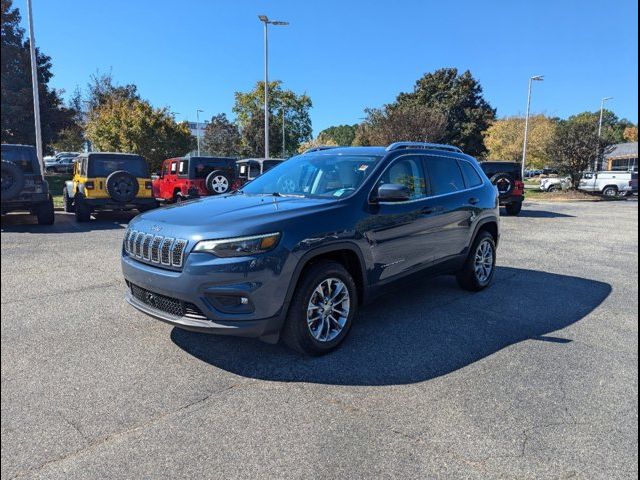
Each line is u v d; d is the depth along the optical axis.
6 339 4.07
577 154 27.97
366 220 4.06
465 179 5.64
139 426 2.79
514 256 8.55
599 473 2.43
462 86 39.38
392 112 28.97
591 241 10.48
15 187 10.58
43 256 7.59
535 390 3.29
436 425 2.85
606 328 4.58
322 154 5.01
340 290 3.89
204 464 2.46
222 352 3.84
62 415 2.90
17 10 28.61
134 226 3.90
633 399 3.18
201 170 14.45
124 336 4.15
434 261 4.98
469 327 4.54
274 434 2.73
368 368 3.60
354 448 2.61
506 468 2.46
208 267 3.27
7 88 28.02
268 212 3.62
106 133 29.62
